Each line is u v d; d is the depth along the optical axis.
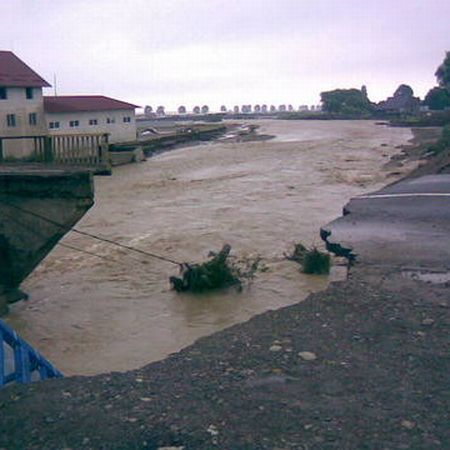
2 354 7.20
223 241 19.88
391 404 5.93
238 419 5.66
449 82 118.19
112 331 12.71
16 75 42.19
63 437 5.46
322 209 25.23
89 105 49.16
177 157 52.44
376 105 142.38
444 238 13.63
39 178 14.10
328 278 15.66
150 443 5.29
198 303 14.25
